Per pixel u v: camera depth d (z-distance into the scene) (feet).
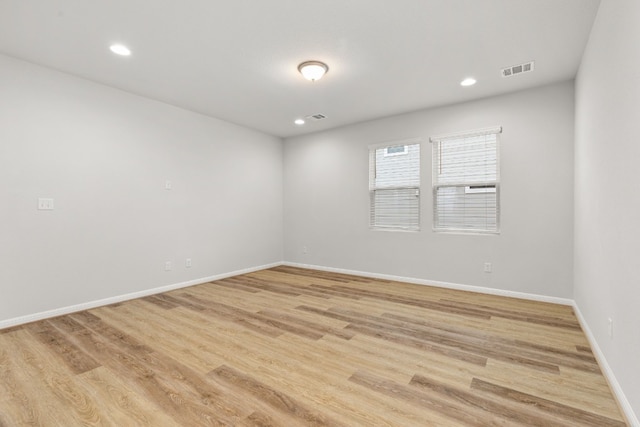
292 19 7.53
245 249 17.06
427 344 7.96
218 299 12.03
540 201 11.60
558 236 11.30
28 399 5.63
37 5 6.89
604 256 6.66
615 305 5.82
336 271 17.25
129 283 12.05
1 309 9.03
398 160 15.16
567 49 8.86
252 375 6.47
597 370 6.64
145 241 12.60
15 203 9.30
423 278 14.33
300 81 11.13
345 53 9.17
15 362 6.98
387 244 15.39
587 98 8.48
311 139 18.21
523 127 11.86
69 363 6.94
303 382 6.21
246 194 17.12
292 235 19.13
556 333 8.63
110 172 11.51
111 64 9.80
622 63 5.38
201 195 14.79
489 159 12.73
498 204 12.53
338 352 7.52
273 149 18.85
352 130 16.52
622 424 4.97
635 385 4.75
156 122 12.99
